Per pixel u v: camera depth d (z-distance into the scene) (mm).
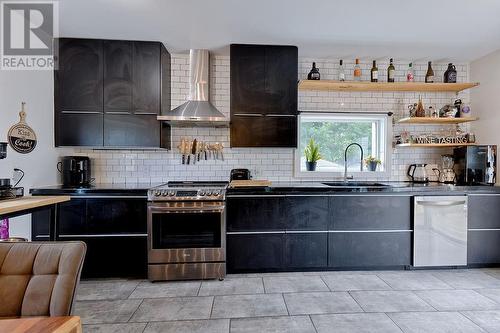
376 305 2326
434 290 2592
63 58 3053
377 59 3678
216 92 3572
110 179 3484
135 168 3510
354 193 2959
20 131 2625
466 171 3346
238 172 3467
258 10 2553
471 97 3727
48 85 2998
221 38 3104
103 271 2822
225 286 2697
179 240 2844
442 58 3639
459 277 2881
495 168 3318
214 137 3578
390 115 3695
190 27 2859
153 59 3162
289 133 3281
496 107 3367
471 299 2420
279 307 2299
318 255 2959
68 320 849
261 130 3264
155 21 2740
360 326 2031
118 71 3115
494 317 2143
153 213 2803
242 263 2924
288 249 2945
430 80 3521
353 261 2979
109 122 3105
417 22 2758
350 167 3799
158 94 3162
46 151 2982
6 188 2010
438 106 3754
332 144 3797
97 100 3090
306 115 3652
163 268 2822
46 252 1101
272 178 3621
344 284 2721
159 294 2539
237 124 3248
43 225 2783
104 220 2816
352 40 3152
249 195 2916
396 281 2787
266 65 3266
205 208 2814
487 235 3041
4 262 1081
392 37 3078
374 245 2988
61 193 2764
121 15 2625
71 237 2793
